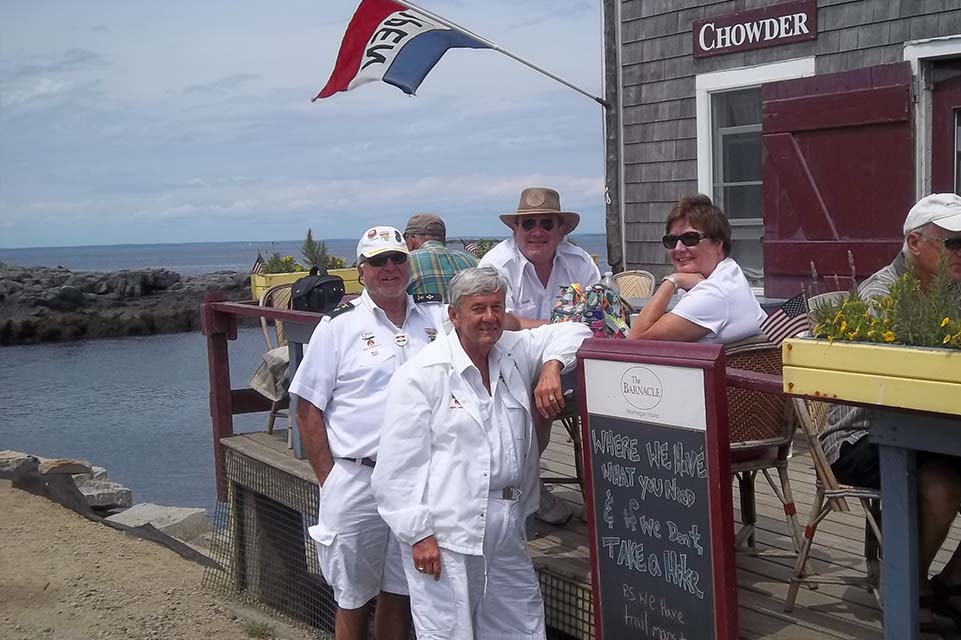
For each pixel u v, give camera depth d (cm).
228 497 631
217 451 640
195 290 4822
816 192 796
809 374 286
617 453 336
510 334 373
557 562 403
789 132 808
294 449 570
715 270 379
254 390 661
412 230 618
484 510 349
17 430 1509
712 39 886
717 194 909
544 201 463
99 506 899
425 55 774
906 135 742
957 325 258
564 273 482
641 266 977
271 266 1155
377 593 420
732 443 362
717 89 887
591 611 378
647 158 959
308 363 411
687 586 317
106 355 2914
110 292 4662
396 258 406
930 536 311
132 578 639
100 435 1436
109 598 600
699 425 307
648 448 324
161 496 1066
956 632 326
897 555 282
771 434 369
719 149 904
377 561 412
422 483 351
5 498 788
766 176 828
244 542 616
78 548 691
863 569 381
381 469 355
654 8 934
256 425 1318
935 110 745
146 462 1240
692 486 311
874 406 271
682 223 391
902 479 279
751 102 885
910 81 736
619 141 982
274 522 596
